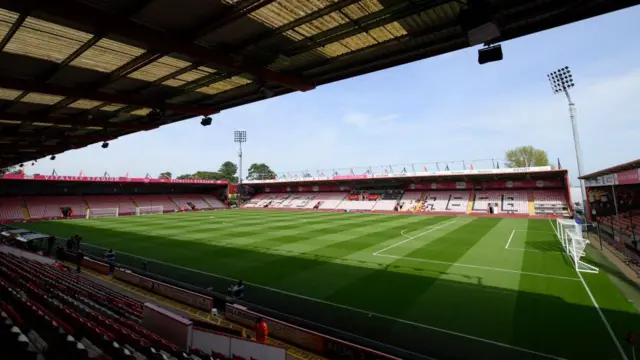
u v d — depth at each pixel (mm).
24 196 38219
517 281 10586
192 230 24188
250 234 21844
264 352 5289
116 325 5641
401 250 15859
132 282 11164
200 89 8555
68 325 5203
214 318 8234
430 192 44250
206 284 10805
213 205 54594
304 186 56938
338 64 6902
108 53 6242
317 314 8195
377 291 9828
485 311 8180
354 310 8414
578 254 13062
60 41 5730
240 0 4609
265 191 61625
